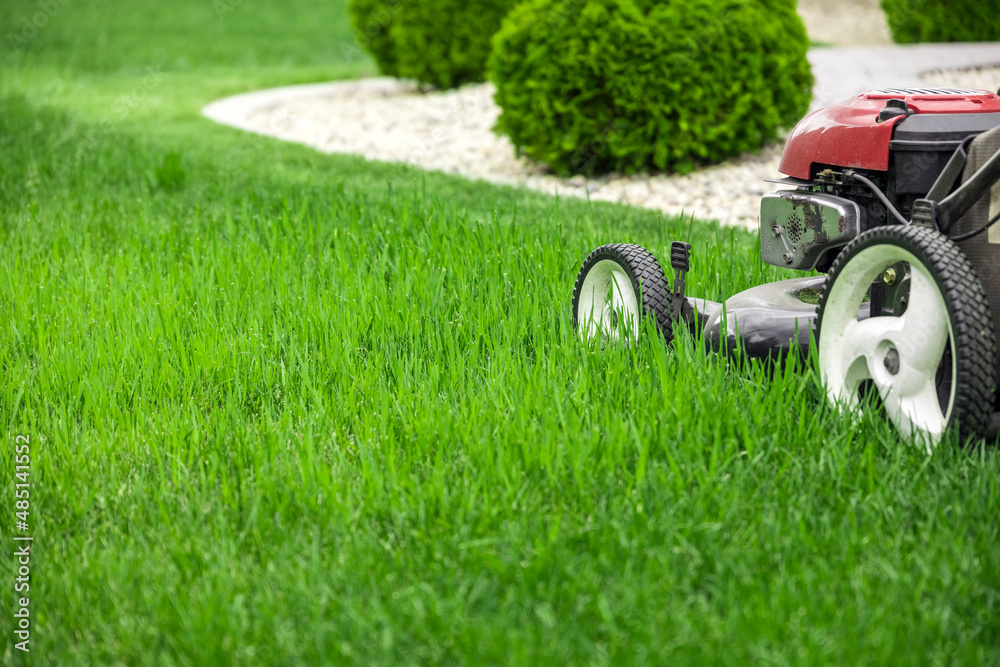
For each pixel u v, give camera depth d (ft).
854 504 8.37
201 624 7.09
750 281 14.52
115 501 9.10
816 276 13.26
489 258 15.65
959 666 6.61
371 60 61.31
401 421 10.30
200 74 54.70
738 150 27.68
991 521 8.02
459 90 44.78
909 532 8.13
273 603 7.40
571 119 27.35
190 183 24.71
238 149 31.12
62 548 8.48
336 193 22.53
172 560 8.13
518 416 9.82
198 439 10.06
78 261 17.08
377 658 6.85
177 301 14.74
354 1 45.98
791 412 9.86
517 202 23.15
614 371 10.78
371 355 12.39
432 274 14.89
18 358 12.54
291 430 10.16
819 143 11.10
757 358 11.07
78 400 11.19
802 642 6.75
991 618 7.00
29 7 76.23
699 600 7.27
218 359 12.19
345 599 7.36
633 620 7.05
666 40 25.58
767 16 26.99
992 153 9.21
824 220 10.94
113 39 67.56
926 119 10.21
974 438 8.91
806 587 7.22
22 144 28.66
